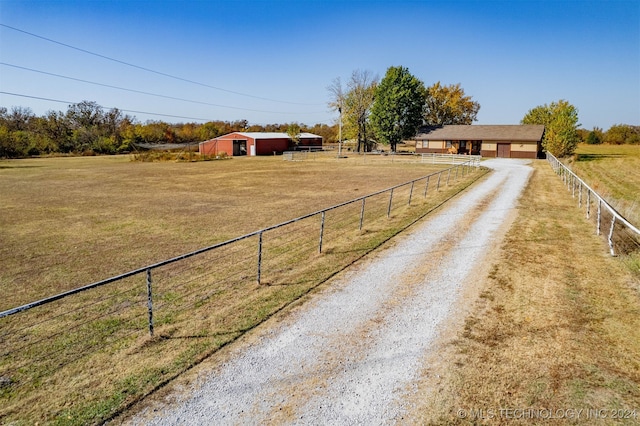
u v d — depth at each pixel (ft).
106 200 70.03
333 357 19.74
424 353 20.04
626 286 28.12
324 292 27.71
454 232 43.55
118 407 16.10
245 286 29.01
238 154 216.13
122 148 234.99
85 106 255.70
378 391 17.10
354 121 223.71
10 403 16.46
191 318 24.06
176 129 317.22
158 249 39.42
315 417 15.53
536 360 19.29
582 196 65.51
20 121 256.52
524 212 53.93
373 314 24.38
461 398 16.62
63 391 17.22
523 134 173.37
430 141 195.83
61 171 125.49
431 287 28.50
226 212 58.18
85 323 23.84
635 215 44.14
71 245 41.14
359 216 53.21
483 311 24.68
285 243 40.47
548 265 32.91
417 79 197.47
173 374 18.31
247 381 17.80
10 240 43.27
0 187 88.02
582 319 23.43
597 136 311.06
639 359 19.29
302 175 109.91
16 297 28.12
